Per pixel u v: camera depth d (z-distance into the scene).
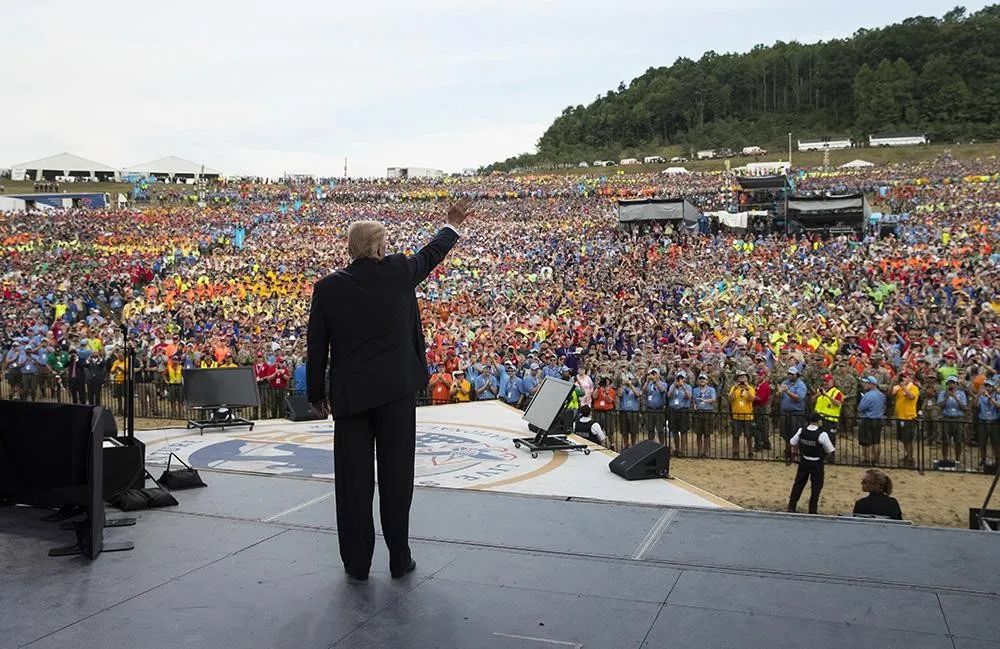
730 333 23.52
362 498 4.30
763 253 39.81
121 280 40.03
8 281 40.50
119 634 3.58
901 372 17.25
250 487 6.49
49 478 5.41
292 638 3.52
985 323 22.53
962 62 166.12
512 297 34.19
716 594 3.96
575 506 5.70
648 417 17.69
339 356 4.34
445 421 13.48
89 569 4.47
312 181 101.06
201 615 3.79
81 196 82.25
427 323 28.53
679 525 5.15
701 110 192.50
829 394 17.09
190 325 29.53
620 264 41.12
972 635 3.43
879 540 4.75
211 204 80.75
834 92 183.12
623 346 22.83
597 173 130.38
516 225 60.59
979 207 53.78
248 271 42.00
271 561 4.59
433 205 77.69
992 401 16.09
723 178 93.56
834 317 25.19
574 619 3.69
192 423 12.87
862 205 45.31
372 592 4.08
